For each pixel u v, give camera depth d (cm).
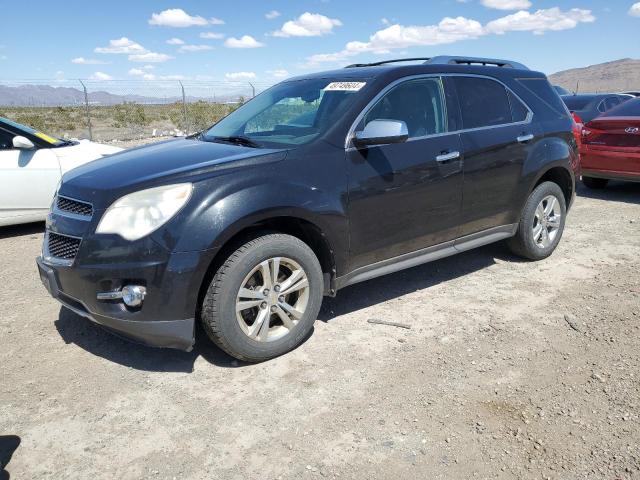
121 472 260
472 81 479
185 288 317
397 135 367
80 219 336
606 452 262
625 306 430
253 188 337
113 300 328
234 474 256
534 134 510
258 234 344
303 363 356
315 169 365
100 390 329
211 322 333
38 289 498
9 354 374
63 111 4800
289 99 453
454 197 448
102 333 405
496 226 501
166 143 454
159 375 345
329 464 261
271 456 268
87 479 255
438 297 463
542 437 275
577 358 353
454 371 341
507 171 486
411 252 436
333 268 385
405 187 410
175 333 324
